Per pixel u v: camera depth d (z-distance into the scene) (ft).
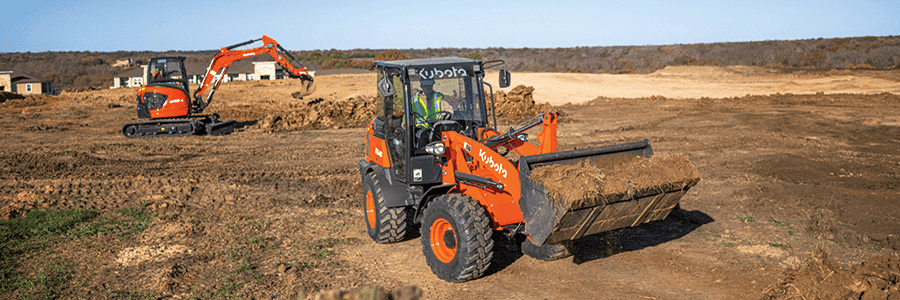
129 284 20.89
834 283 18.04
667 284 20.45
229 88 138.00
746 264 22.08
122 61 387.14
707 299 19.11
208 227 28.35
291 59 65.67
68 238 26.50
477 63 23.08
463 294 19.72
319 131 67.31
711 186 35.53
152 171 43.01
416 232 26.73
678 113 80.69
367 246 24.97
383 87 19.71
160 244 25.55
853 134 57.93
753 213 29.32
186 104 64.08
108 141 59.88
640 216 19.65
